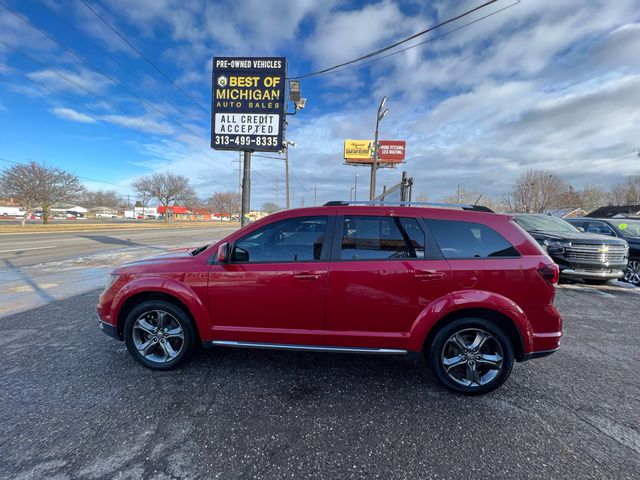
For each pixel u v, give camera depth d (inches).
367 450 87.7
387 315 116.0
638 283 314.0
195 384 119.7
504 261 114.9
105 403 106.9
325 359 142.3
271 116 372.5
